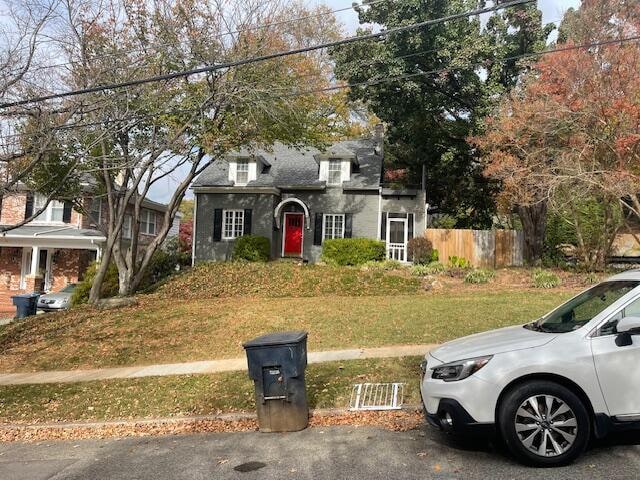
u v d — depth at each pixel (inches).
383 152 1110.4
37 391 364.8
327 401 290.4
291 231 1013.2
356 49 828.0
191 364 408.8
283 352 252.1
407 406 272.2
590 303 217.5
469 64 773.3
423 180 978.1
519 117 691.4
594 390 184.9
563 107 624.4
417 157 991.6
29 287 993.5
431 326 458.3
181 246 1122.7
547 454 182.7
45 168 535.2
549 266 836.0
